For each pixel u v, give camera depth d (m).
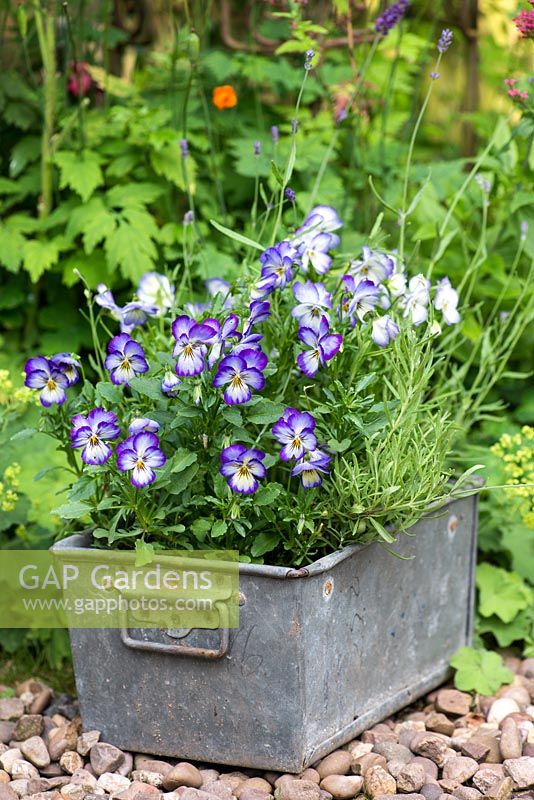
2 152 4.36
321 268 2.81
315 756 2.62
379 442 2.58
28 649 3.46
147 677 2.68
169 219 4.17
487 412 3.94
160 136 3.91
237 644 2.55
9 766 2.76
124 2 4.68
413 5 4.97
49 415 2.75
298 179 4.20
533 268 3.44
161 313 2.95
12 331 4.27
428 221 3.95
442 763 2.71
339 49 4.58
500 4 5.14
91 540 2.78
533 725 2.89
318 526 2.66
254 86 4.49
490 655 3.16
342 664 2.69
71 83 4.20
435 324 2.76
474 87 4.74
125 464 2.47
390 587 2.84
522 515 3.46
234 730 2.62
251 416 2.59
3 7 4.21
